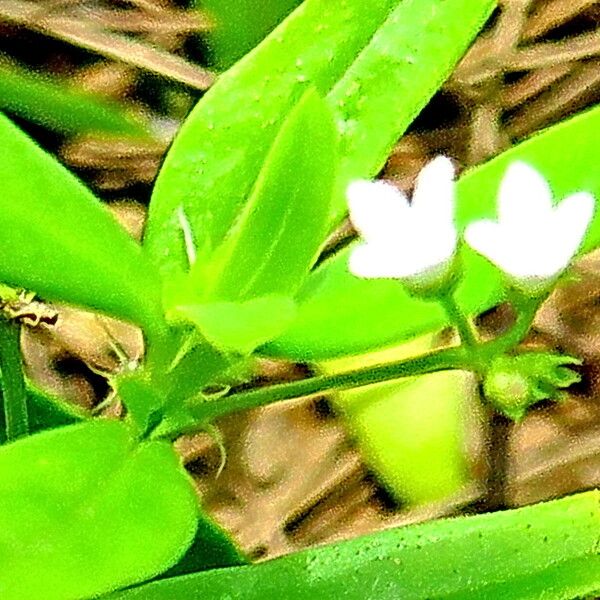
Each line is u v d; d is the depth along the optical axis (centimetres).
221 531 5
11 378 5
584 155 5
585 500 5
